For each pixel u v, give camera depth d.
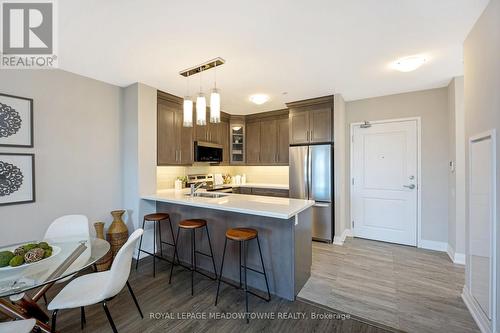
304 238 2.51
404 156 3.68
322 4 1.63
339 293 2.34
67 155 2.77
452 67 2.72
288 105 4.23
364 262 3.06
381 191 3.86
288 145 4.66
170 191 3.73
